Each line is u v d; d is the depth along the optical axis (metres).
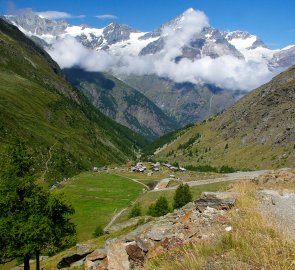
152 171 168.62
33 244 33.69
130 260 15.40
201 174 136.88
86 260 18.89
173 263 13.18
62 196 38.12
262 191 25.67
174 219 21.70
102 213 109.75
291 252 12.23
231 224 16.52
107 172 180.88
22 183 35.06
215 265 12.36
